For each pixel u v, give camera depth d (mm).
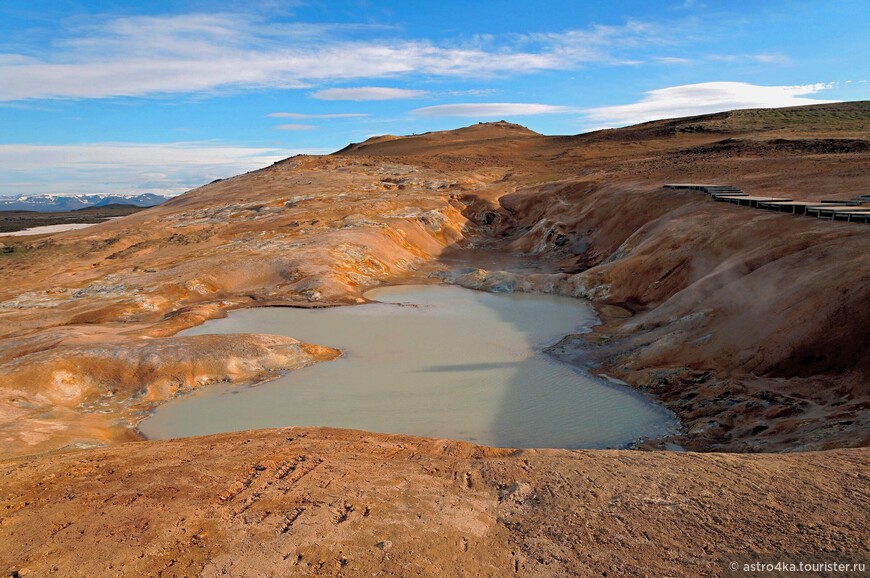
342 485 10820
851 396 14672
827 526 8406
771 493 9562
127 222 59594
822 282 18797
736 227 29500
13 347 24500
